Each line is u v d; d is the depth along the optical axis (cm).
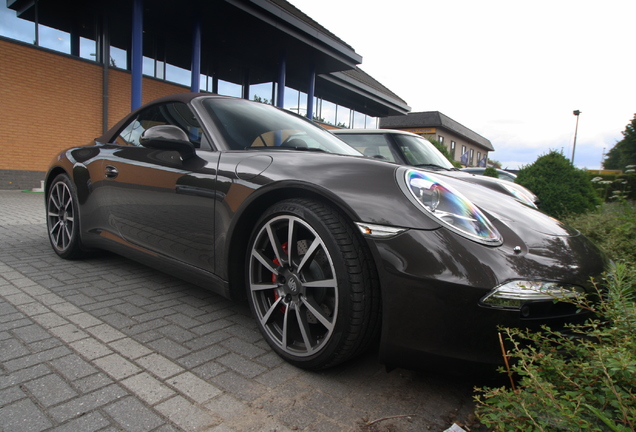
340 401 150
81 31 1059
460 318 136
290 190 177
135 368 164
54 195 343
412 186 158
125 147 281
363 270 152
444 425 138
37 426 125
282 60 1302
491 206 187
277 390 155
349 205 155
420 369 147
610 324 136
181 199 219
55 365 163
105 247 292
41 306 227
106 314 220
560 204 569
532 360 121
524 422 113
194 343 191
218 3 968
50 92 1012
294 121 273
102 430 125
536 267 141
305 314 169
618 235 305
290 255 171
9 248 366
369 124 2312
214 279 204
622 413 102
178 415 135
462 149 4091
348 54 1333
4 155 948
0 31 926
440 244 142
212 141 223
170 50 1230
